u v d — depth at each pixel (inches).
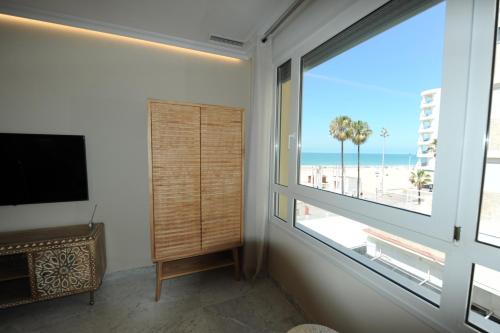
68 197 78.8
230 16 75.1
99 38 80.8
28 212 76.4
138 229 90.4
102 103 82.4
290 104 76.8
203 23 79.0
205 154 78.0
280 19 71.1
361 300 51.8
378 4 46.9
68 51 77.7
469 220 33.9
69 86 78.3
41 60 75.0
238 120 82.7
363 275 50.8
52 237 69.8
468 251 33.9
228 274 93.2
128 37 84.2
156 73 88.7
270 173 90.6
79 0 66.9
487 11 31.7
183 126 74.1
